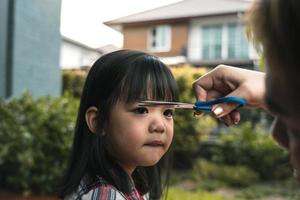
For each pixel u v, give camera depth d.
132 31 21.00
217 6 19.94
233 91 1.15
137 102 1.10
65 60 21.06
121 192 1.10
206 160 7.63
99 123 1.16
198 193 5.52
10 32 5.96
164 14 20.47
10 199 4.54
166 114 1.16
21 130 4.71
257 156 7.00
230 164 7.24
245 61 17.52
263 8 0.49
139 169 1.42
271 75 0.48
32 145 4.72
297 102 0.45
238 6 18.97
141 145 1.09
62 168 4.62
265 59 0.50
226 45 18.94
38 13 6.57
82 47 20.95
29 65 6.38
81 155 1.19
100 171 1.12
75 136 1.26
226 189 6.27
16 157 4.66
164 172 1.51
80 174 1.16
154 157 1.11
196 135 7.84
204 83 1.27
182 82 7.85
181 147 7.75
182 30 19.86
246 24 0.58
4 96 5.88
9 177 4.76
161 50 20.28
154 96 1.15
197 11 19.88
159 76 1.18
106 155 1.15
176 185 6.18
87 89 1.22
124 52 1.24
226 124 1.15
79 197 1.08
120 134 1.11
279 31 0.45
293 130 0.51
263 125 8.12
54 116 4.89
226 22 18.95
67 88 10.77
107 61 1.20
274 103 0.49
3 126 4.76
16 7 6.01
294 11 0.44
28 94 5.29
